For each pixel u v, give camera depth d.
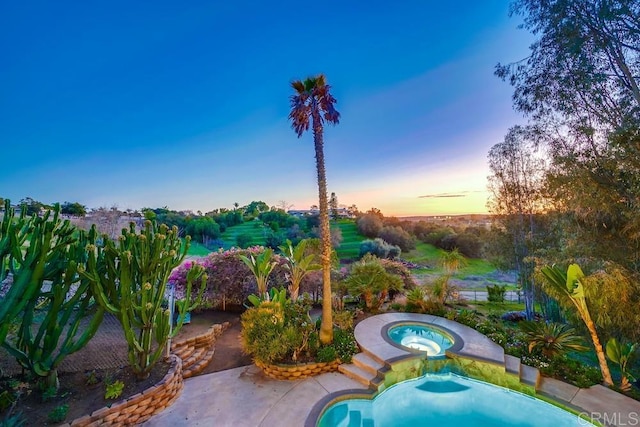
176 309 9.72
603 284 6.55
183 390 6.05
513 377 6.70
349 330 9.05
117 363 5.77
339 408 5.87
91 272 4.58
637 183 6.59
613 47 7.18
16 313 4.34
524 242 12.43
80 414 4.29
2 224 4.92
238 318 10.80
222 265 11.48
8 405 4.22
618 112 7.46
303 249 11.12
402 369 7.04
